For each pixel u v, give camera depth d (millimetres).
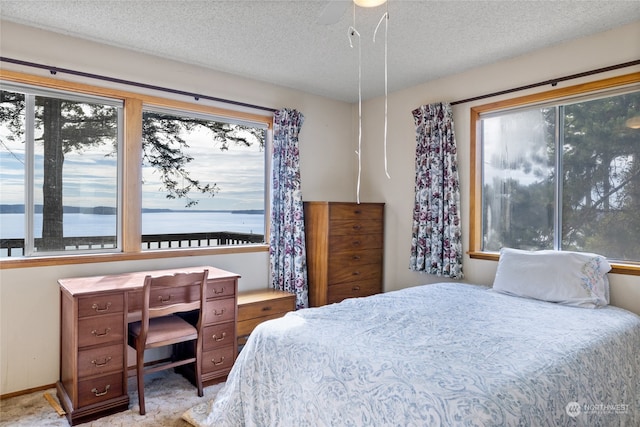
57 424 2242
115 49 2934
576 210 2848
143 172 3168
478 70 3330
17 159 2648
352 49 2965
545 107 2998
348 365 1568
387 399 1375
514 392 1303
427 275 3699
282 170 3730
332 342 1733
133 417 2330
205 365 2752
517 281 2752
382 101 4164
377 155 4211
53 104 2766
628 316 2256
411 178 3854
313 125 4125
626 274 2521
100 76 2865
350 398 1495
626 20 2482
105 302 2348
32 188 2695
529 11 2365
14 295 2572
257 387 1930
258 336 2023
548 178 2996
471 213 3373
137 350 2385
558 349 1674
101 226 2961
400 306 2391
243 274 3602
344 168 4398
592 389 1629
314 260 3717
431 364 1472
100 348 2330
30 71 2619
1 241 2602
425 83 3738
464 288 2988
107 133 2980
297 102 3992
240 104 3574
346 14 2414
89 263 2830
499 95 3188
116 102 3002
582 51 2730
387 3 2268
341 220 3691
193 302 2607
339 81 3715
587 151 2789
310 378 1680
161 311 2443
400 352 1596
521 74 3057
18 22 2549
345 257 3723
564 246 2912
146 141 3180
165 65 3162
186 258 3273
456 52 3008
